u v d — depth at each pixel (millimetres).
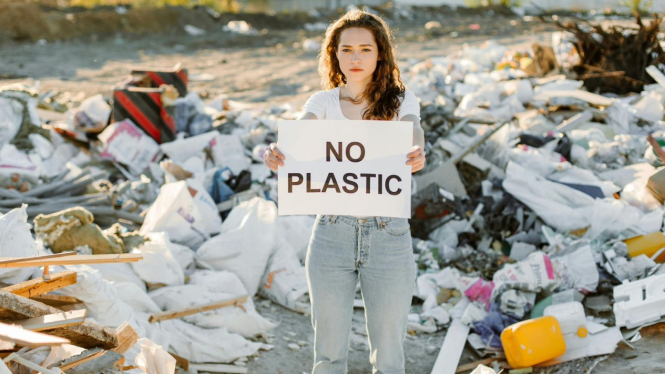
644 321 3875
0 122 6500
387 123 2660
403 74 11211
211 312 3982
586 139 6566
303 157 2697
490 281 4648
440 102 8516
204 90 12766
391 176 2686
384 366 2873
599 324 3975
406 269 2746
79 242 4098
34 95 7516
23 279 3334
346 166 2688
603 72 8727
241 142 7207
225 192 5930
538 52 9977
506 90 8094
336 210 2707
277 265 4723
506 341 3807
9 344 2195
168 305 4023
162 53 18234
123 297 3805
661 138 6414
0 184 5711
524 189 5371
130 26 21375
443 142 6215
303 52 18672
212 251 4574
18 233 3475
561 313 3902
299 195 2715
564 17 23625
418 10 29562
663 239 4605
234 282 4402
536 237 5102
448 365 3926
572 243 4668
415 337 4355
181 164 6484
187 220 4891
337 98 2812
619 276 4402
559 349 3750
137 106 7023
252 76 14430
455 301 4645
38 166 6059
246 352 3906
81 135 7105
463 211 5484
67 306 3279
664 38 9078
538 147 6477
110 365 2652
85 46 18688
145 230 4867
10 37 18375
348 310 2832
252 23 24641
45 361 2652
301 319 4488
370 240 2705
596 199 5148
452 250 5207
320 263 2754
